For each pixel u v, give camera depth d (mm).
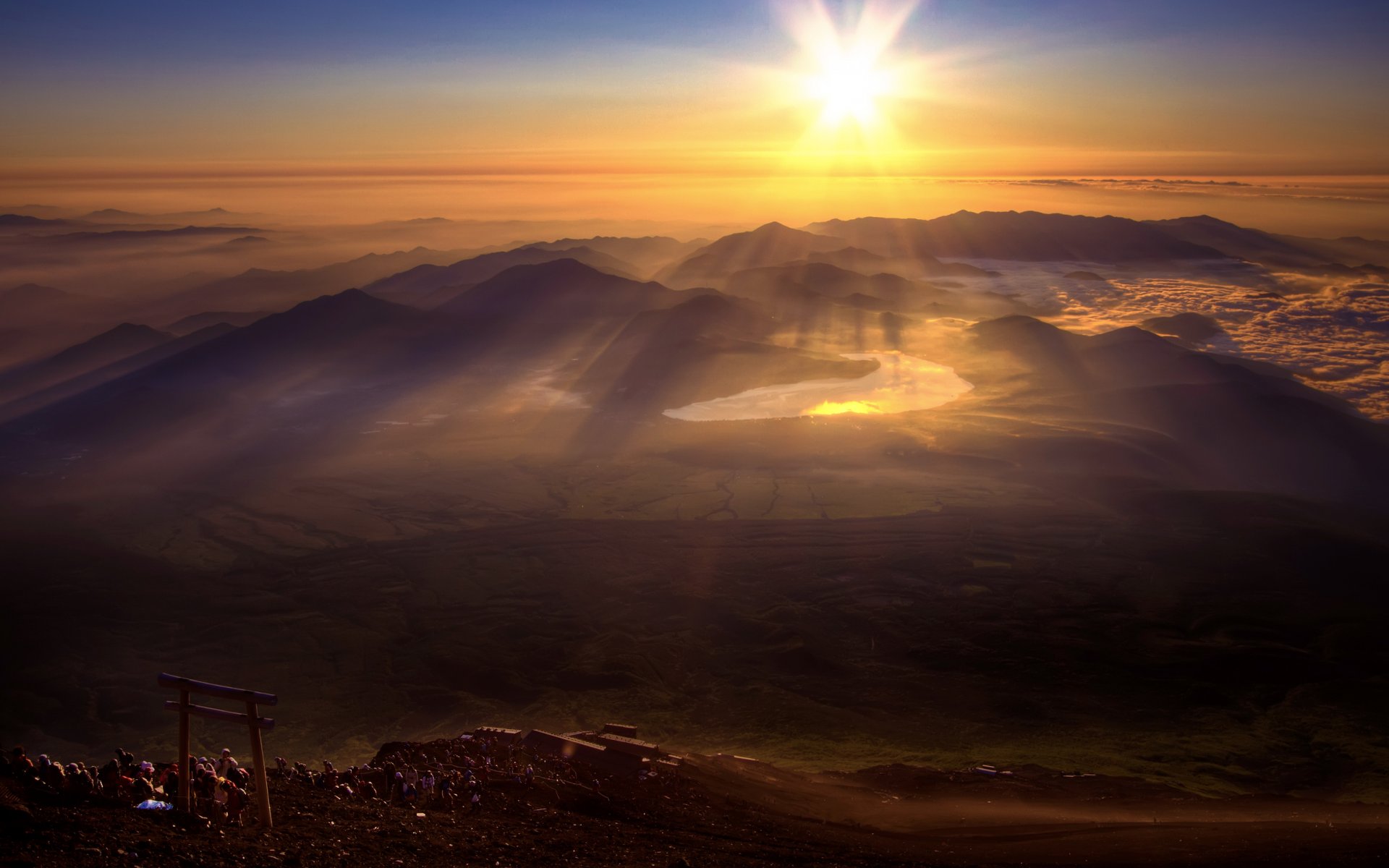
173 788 19547
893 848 29938
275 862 17328
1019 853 29781
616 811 29688
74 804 17984
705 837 27344
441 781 26328
